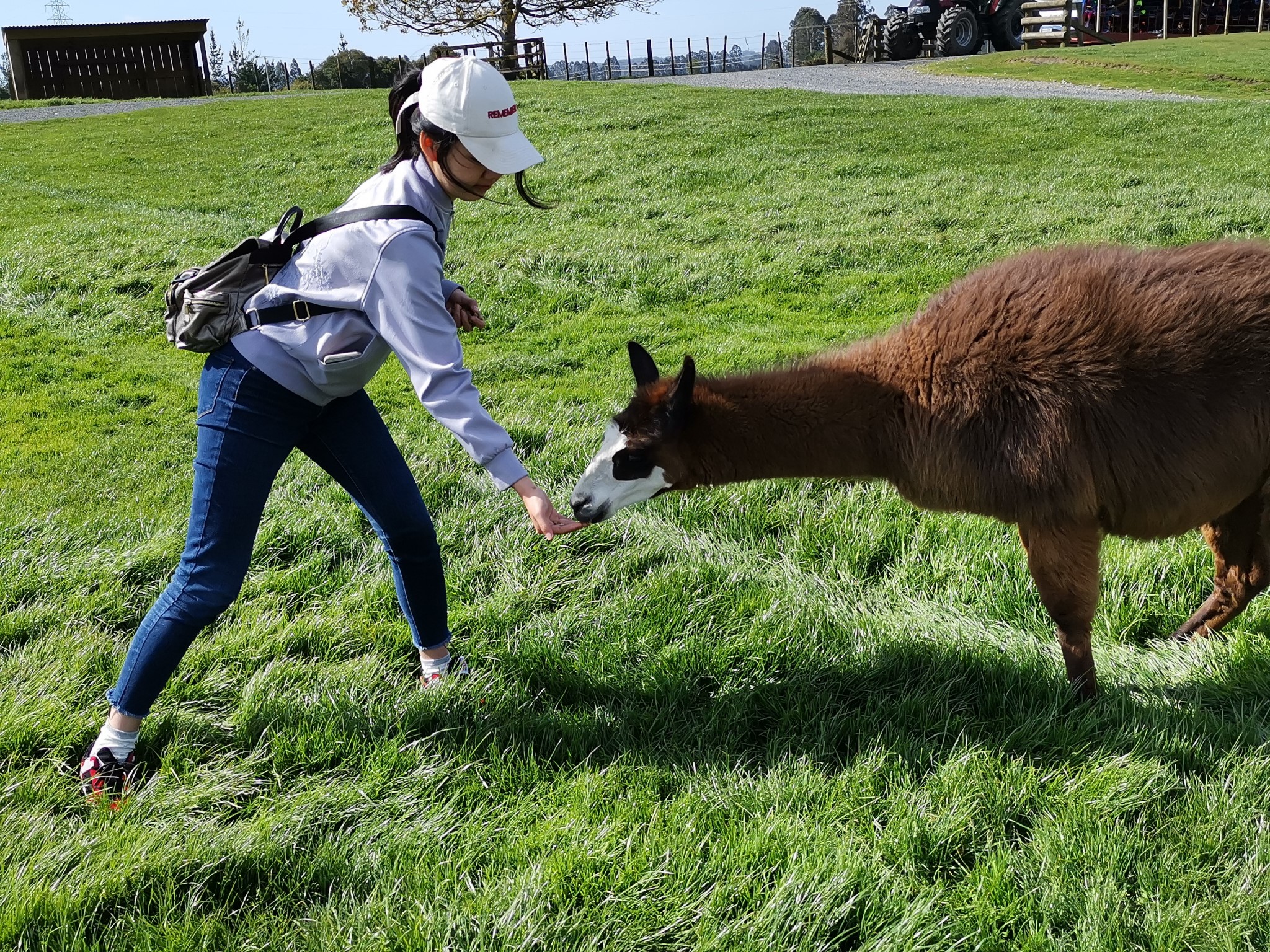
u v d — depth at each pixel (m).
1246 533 3.57
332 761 3.28
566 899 2.68
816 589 4.37
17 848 2.80
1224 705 3.40
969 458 3.35
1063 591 3.38
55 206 13.72
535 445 6.02
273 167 16.48
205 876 2.75
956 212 11.30
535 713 3.51
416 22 39.66
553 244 11.04
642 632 3.95
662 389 3.63
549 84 26.19
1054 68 25.61
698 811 2.94
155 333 8.95
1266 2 33.34
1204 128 15.30
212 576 3.05
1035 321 3.28
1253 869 2.63
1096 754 3.07
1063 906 2.57
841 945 2.56
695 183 14.02
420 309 2.86
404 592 3.55
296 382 2.96
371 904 2.65
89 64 33.62
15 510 5.21
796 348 7.42
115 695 3.09
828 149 15.55
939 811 2.91
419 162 2.95
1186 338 3.15
